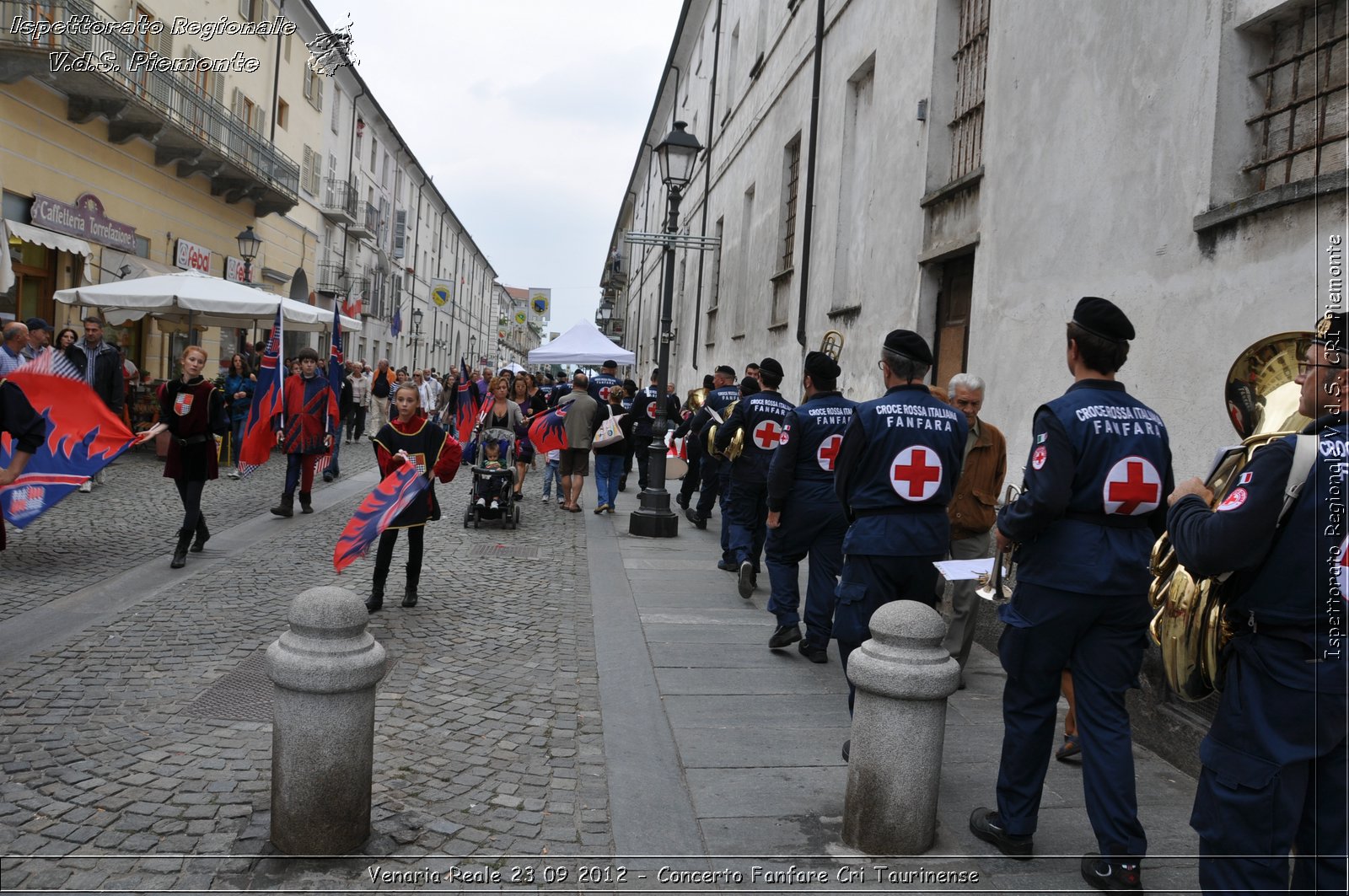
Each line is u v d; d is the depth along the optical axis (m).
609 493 12.86
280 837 3.35
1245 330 4.38
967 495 5.69
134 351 19.88
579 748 4.53
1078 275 5.85
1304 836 2.61
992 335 6.99
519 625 6.74
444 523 11.46
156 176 19.95
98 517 10.02
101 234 17.55
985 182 7.27
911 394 4.52
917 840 3.55
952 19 8.41
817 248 12.33
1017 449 6.51
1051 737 3.52
